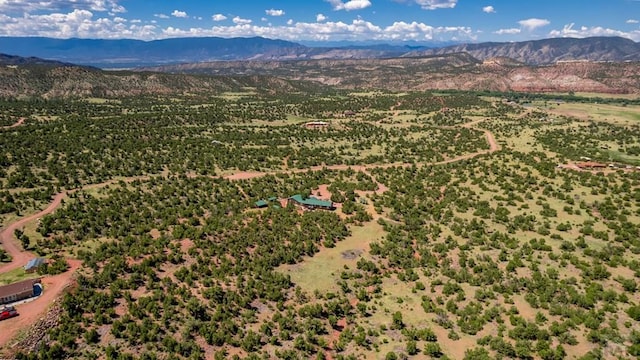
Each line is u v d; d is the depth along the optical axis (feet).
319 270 285.84
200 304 232.53
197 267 270.46
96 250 281.13
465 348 206.28
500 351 200.54
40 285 236.02
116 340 202.49
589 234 314.96
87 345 197.88
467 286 258.57
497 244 304.09
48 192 367.04
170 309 225.56
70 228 310.45
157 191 393.50
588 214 348.79
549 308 232.53
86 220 318.65
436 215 360.28
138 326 209.77
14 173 399.85
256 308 240.32
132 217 332.39
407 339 214.69
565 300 236.22
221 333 211.82
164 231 318.65
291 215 361.30
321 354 202.08
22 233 294.87
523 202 380.58
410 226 344.28
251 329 221.66
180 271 260.62
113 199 367.66
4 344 190.49
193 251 286.66
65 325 205.16
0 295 217.56
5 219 319.68
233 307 236.63
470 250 301.02
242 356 203.00
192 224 332.19
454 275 268.62
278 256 292.61
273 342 211.41
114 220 329.72
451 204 384.47
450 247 306.35
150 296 237.25
